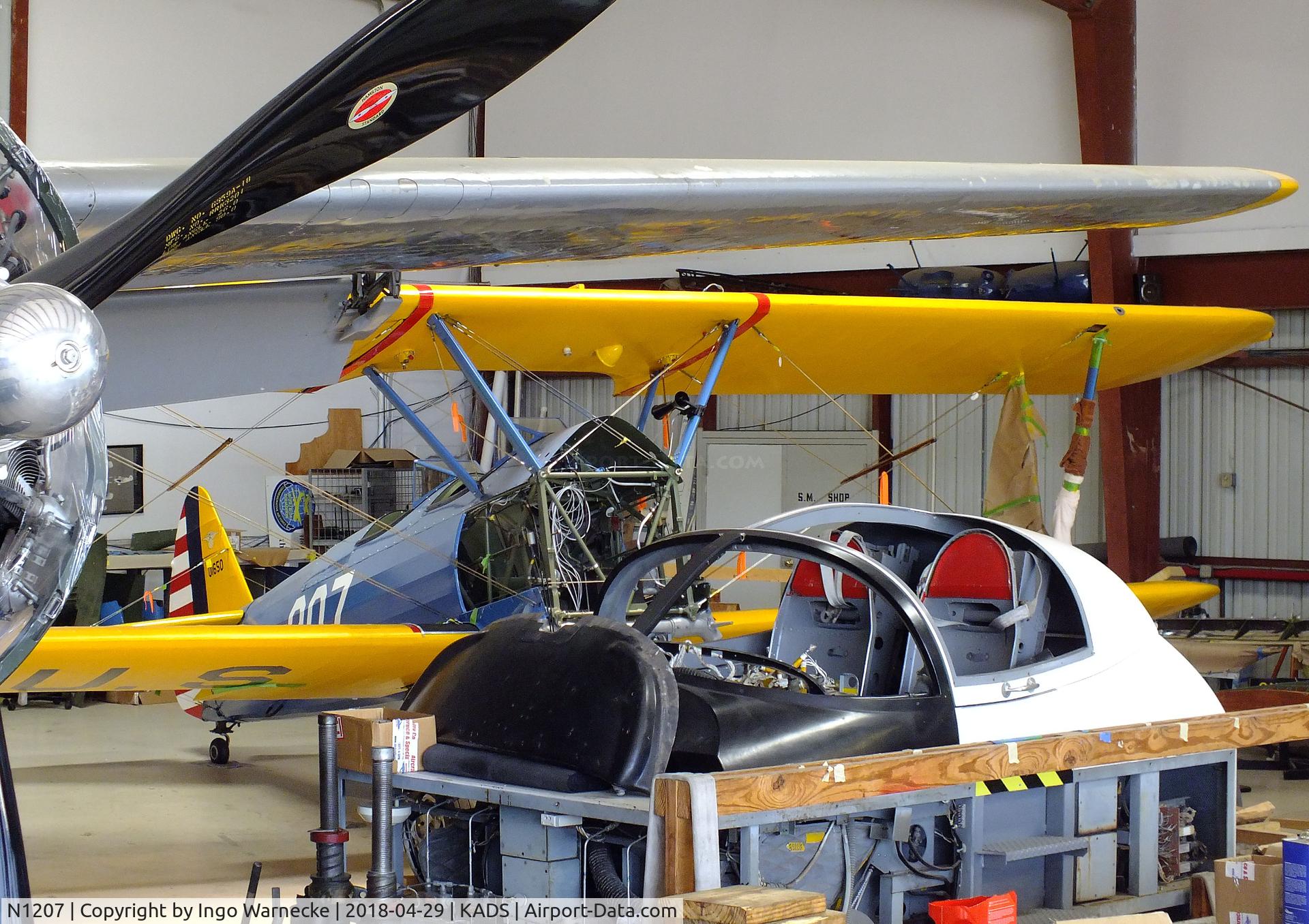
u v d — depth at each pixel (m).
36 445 2.14
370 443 21.47
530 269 21.14
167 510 19.72
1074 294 16.34
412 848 5.06
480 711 4.91
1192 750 5.43
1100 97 16.08
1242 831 6.10
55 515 2.19
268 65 20.78
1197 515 17.28
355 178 3.09
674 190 3.59
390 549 9.33
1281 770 11.01
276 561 18.05
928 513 6.54
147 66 19.67
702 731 4.59
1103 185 4.56
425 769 4.88
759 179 3.79
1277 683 11.88
